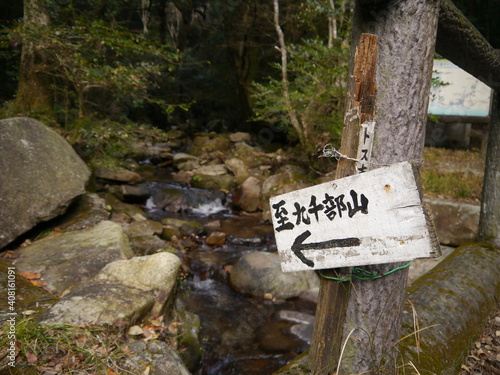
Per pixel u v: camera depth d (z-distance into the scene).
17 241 3.49
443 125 7.61
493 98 3.47
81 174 4.08
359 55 1.37
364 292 1.57
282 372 1.79
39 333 2.02
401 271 1.59
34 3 5.56
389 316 1.61
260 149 11.06
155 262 2.88
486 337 2.48
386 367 1.67
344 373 1.63
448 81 5.53
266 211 7.24
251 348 3.40
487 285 2.89
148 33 12.25
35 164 3.75
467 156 6.45
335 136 6.73
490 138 3.55
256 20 12.16
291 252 1.55
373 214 1.30
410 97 1.43
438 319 2.30
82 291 2.53
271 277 4.41
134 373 1.89
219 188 8.43
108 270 2.86
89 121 5.88
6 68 8.47
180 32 14.69
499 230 3.52
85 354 1.96
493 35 9.18
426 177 5.43
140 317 2.47
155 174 9.12
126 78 5.10
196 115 15.27
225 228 6.50
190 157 10.11
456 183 5.19
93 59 5.13
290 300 4.28
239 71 12.83
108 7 8.48
